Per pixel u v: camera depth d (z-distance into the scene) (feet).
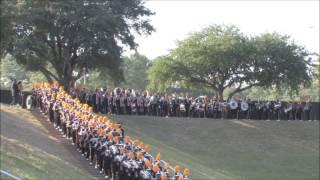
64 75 206.49
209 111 186.80
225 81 248.11
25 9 186.39
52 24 193.47
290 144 180.55
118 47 203.62
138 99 175.73
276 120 194.29
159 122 174.70
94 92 166.61
